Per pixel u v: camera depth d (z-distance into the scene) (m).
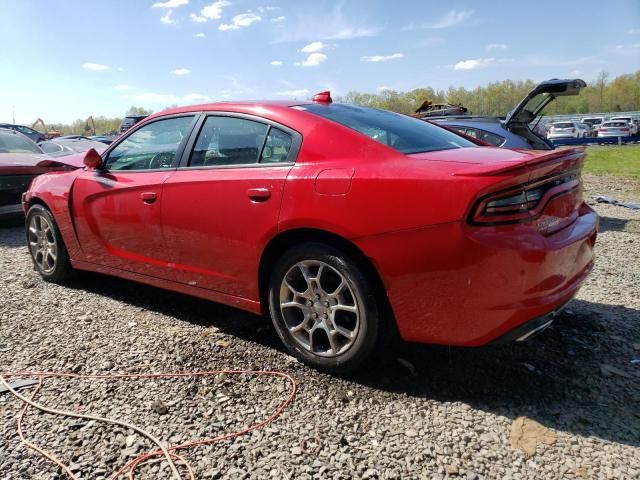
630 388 2.74
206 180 3.30
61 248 4.53
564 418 2.48
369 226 2.60
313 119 3.07
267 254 3.11
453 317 2.50
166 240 3.60
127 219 3.82
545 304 2.48
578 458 2.21
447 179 2.43
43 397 2.75
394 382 2.85
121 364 3.11
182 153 3.58
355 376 2.93
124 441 2.38
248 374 2.98
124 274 4.02
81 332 3.58
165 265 3.68
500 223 2.40
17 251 5.98
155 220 3.62
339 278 2.82
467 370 2.96
